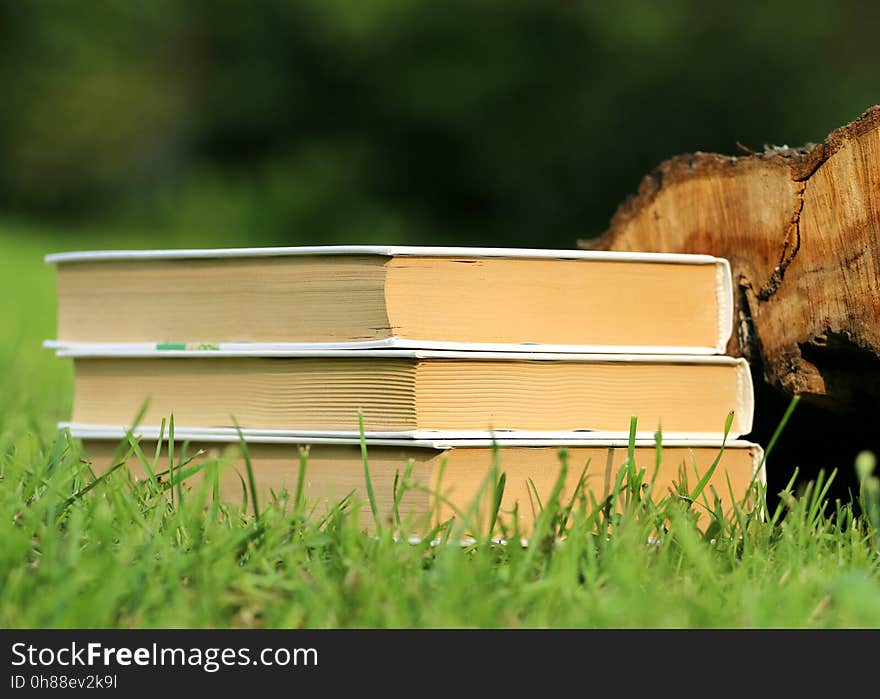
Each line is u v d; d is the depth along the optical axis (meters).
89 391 4.93
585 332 4.47
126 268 4.80
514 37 39.00
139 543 3.60
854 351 4.74
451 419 4.22
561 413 4.40
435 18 39.03
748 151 5.17
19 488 4.25
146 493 4.34
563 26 38.78
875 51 37.12
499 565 3.79
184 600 3.27
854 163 4.63
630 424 4.36
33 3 40.09
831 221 4.72
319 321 4.35
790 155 4.93
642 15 38.22
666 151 38.09
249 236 37.84
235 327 4.55
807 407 5.18
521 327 4.37
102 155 40.09
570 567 3.41
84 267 4.90
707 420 4.64
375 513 3.96
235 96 39.88
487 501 4.22
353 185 39.19
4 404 7.02
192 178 39.34
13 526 3.67
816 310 4.78
